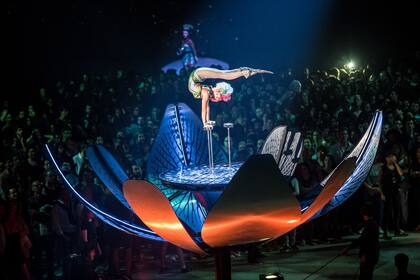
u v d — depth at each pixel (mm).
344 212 14523
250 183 6660
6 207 11422
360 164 8242
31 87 23750
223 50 27562
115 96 19953
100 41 26500
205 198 8844
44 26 25500
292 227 7363
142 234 8219
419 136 15078
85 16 26188
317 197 7215
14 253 10711
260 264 12430
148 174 9359
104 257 13367
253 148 15273
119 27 26766
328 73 21953
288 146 9148
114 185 8945
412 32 26375
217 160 9875
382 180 13922
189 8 27406
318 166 13906
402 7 26453
